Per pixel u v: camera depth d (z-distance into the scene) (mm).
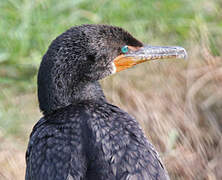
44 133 6766
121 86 11453
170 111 10953
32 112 11758
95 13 13477
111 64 7820
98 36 7555
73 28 7547
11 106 11922
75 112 6922
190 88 11242
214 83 11359
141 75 11727
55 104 7410
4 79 12461
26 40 13039
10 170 10422
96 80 7707
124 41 7953
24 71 12836
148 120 10797
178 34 13039
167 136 10570
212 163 10320
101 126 6672
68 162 6383
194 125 10727
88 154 6434
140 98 11102
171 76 11578
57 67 7340
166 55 8320
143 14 13469
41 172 6477
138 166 6355
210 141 10633
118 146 6469
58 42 7395
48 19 13312
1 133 11281
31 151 6895
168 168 10297
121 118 6855
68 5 13617
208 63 11625
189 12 13391
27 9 13430
